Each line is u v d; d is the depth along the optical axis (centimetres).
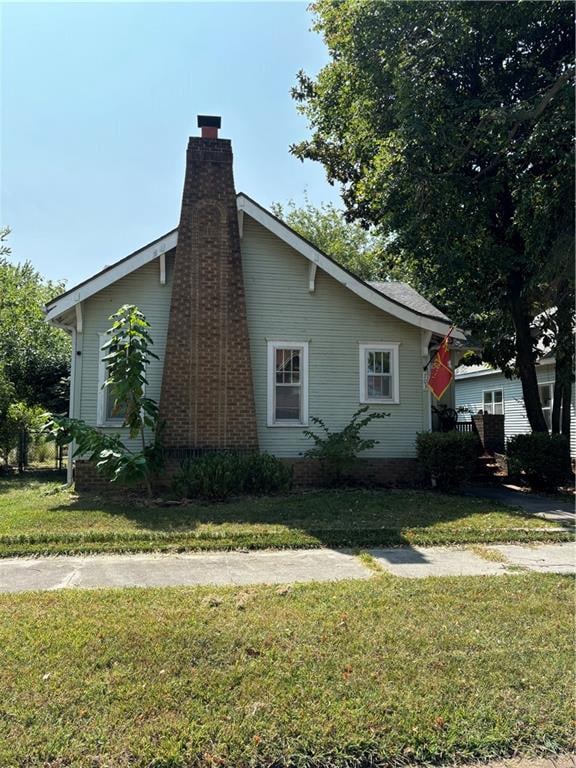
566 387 1475
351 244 4053
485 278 1419
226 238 1227
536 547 731
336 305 1323
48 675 343
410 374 1348
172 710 309
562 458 1237
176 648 383
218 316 1203
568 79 1150
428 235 1289
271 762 276
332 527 812
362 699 325
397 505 986
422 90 1205
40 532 745
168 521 825
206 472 1030
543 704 326
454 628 430
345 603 484
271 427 1265
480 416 1609
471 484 1356
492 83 1314
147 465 1022
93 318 1211
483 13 1184
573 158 1085
